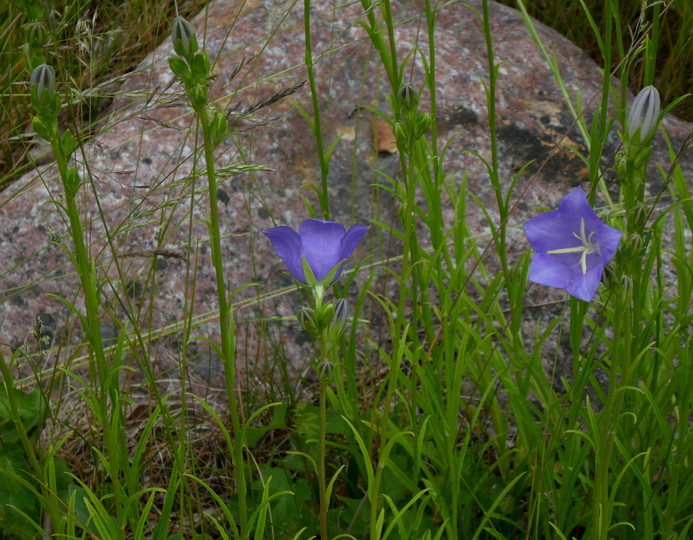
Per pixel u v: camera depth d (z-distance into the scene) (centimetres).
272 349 107
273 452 96
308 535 87
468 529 87
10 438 91
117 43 138
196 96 65
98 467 95
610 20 82
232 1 137
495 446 94
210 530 93
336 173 117
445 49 129
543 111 123
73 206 68
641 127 67
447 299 87
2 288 112
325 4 131
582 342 101
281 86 122
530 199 113
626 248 67
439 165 90
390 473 89
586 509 87
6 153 129
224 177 82
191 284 110
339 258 67
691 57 141
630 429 85
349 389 90
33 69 67
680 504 82
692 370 78
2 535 85
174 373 106
